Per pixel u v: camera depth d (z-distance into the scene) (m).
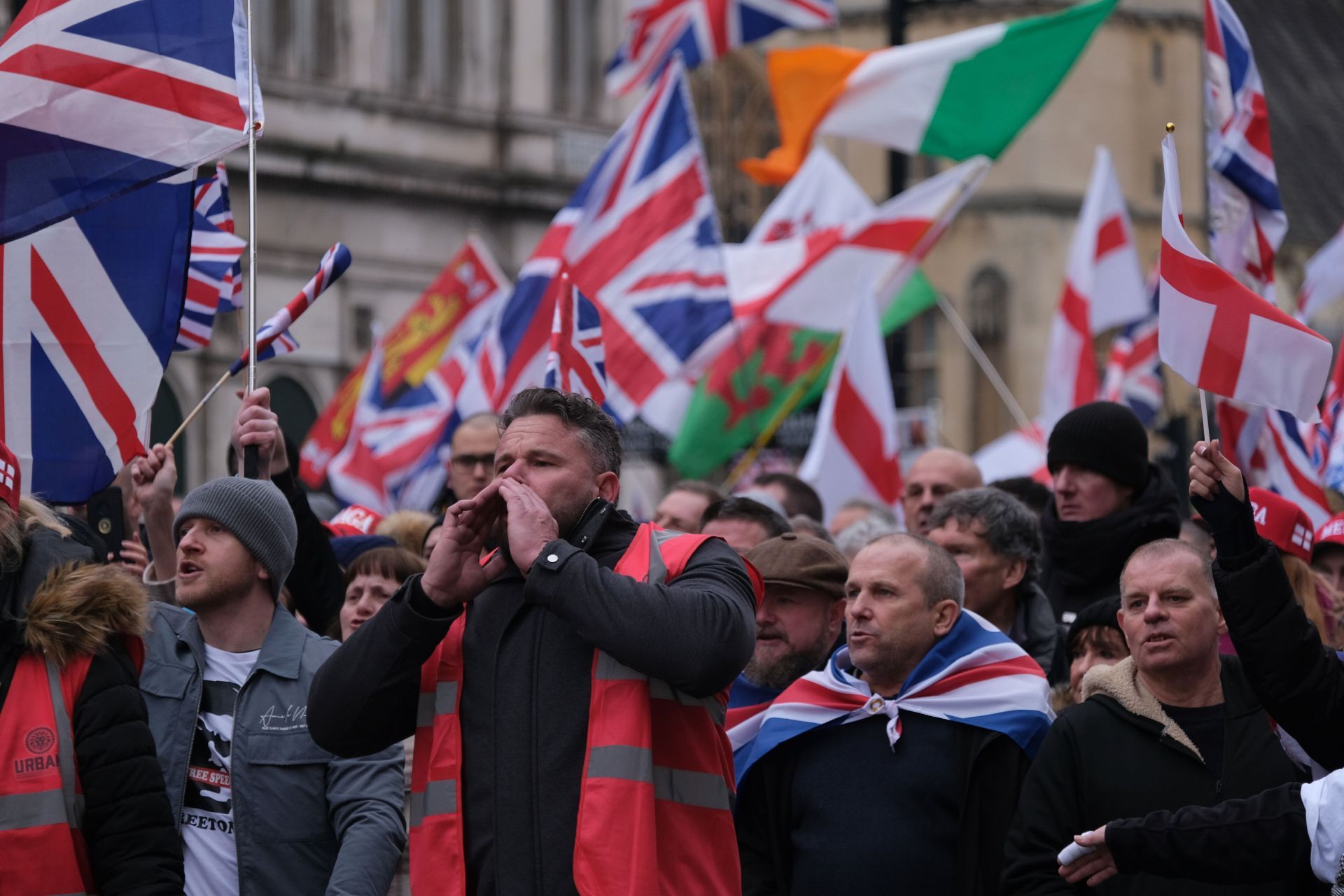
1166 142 8.60
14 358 9.11
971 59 19.19
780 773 8.53
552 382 9.95
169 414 37.81
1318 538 12.12
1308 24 72.62
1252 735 7.80
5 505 6.87
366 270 42.81
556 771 6.50
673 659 6.23
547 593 6.32
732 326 16.41
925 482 12.90
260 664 7.86
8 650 6.77
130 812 6.66
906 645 8.42
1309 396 8.40
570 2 47.19
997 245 62.81
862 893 8.07
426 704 6.86
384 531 13.00
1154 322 22.69
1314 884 7.51
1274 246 12.84
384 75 43.53
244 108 8.67
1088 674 8.12
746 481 21.41
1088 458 11.31
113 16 8.68
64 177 8.61
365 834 7.59
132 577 7.08
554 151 46.44
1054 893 7.64
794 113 19.88
